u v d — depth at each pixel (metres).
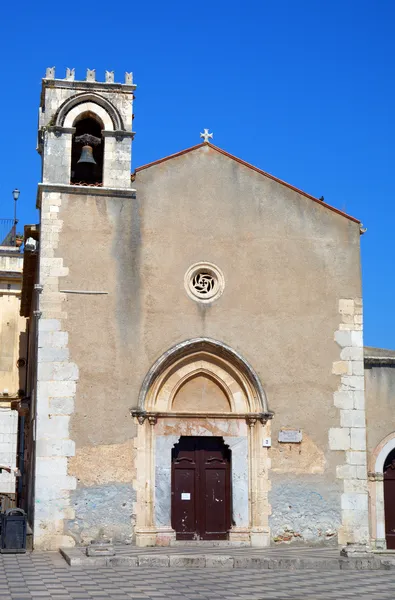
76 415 22.02
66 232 22.89
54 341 22.27
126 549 20.88
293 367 23.67
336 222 24.84
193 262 23.59
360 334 24.28
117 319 22.73
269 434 23.19
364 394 24.00
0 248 41.47
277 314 23.86
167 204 23.75
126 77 24.02
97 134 25.02
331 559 19.30
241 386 23.44
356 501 23.25
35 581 16.02
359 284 24.61
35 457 21.69
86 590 14.89
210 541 22.53
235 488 22.91
